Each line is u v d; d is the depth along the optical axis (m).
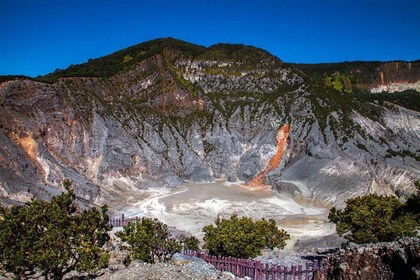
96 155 71.06
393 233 28.09
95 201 58.56
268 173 77.88
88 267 18.19
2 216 18.47
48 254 17.23
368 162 71.56
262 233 34.72
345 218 32.16
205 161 83.94
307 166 72.12
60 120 71.00
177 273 19.92
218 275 20.39
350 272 18.09
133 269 21.05
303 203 62.75
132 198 63.44
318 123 84.31
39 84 72.31
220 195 65.00
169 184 73.12
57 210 18.33
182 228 48.91
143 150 78.00
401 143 84.12
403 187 63.31
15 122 63.25
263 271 22.33
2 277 20.31
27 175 56.44
